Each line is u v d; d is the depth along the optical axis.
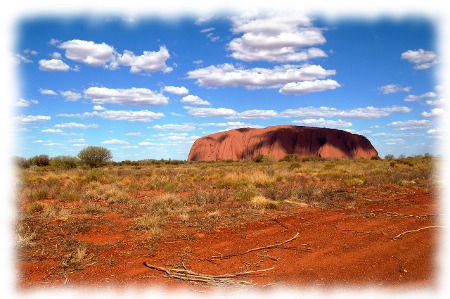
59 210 11.62
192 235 8.68
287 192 14.06
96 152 42.25
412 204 12.55
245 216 10.60
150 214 10.68
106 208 11.92
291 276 6.17
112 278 6.12
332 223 9.79
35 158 41.75
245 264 6.79
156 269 6.54
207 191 15.73
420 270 6.35
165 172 29.08
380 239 8.27
